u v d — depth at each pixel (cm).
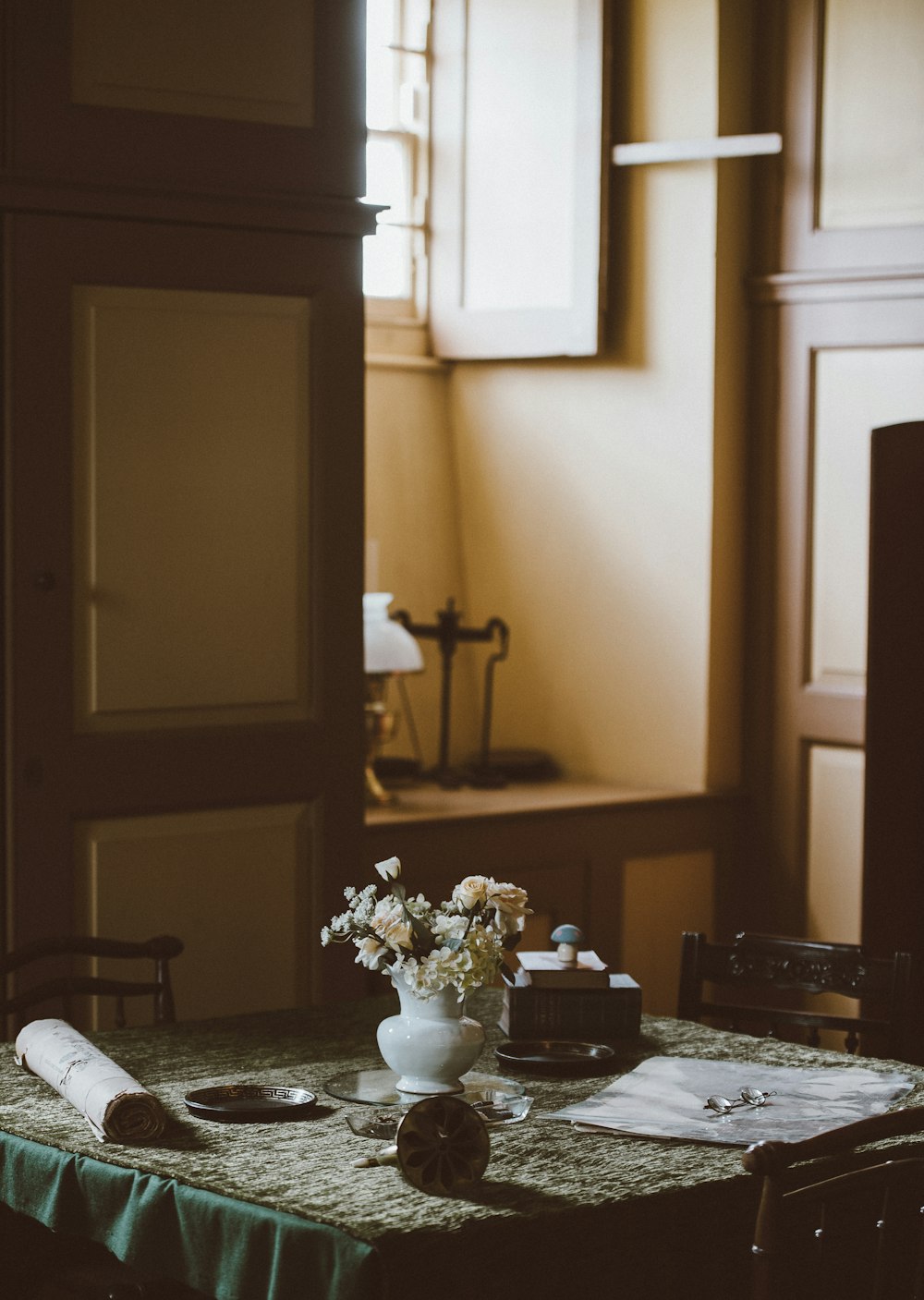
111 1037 277
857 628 481
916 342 465
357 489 402
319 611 398
